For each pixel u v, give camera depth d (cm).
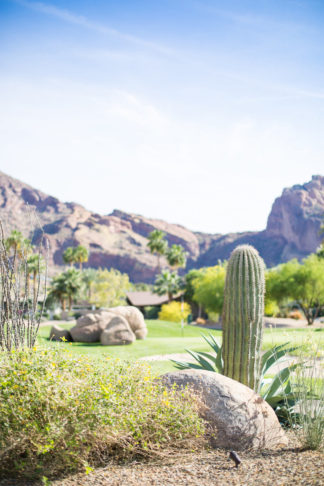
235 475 359
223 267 4462
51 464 359
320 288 3466
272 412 494
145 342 1897
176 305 4841
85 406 377
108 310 2019
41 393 361
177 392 470
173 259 6931
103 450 401
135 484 344
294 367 562
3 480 352
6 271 544
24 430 346
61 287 5944
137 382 444
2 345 516
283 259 13775
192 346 1705
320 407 452
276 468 371
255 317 559
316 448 430
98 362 487
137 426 398
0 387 362
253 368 564
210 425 459
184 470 377
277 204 15300
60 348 467
